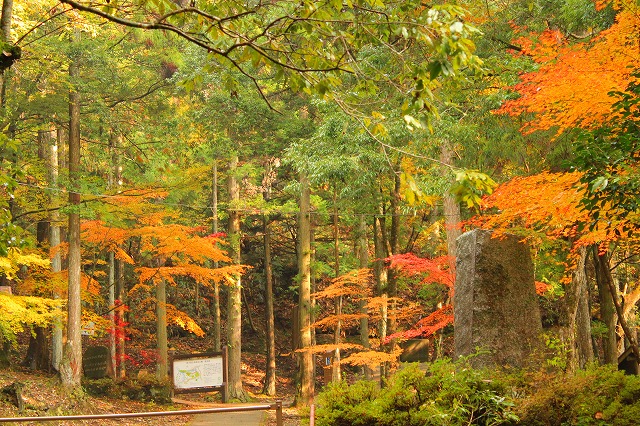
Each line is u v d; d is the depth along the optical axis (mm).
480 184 4430
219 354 23781
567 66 8672
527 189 8617
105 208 19125
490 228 9992
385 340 18344
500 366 8570
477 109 14125
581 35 14094
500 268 9469
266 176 29484
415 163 18266
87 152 26375
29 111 18328
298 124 24266
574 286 11508
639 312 22047
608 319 15727
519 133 13000
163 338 25406
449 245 17000
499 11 14539
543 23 14328
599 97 7930
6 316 15750
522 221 10727
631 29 8203
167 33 20703
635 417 6195
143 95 20781
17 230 6594
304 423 7535
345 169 17906
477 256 9531
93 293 22375
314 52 5223
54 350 21953
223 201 30562
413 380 7414
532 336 9328
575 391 6859
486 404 6828
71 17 14453
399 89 5016
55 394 17984
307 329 23422
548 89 8273
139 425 17672
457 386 7078
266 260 29516
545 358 9227
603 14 11781
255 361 34656
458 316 9820
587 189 6699
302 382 23266
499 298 9359
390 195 22656
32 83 18609
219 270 21828
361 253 25375
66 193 20375
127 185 20391
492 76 13945
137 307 32188
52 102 18266
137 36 21516
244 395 26391
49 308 19703
